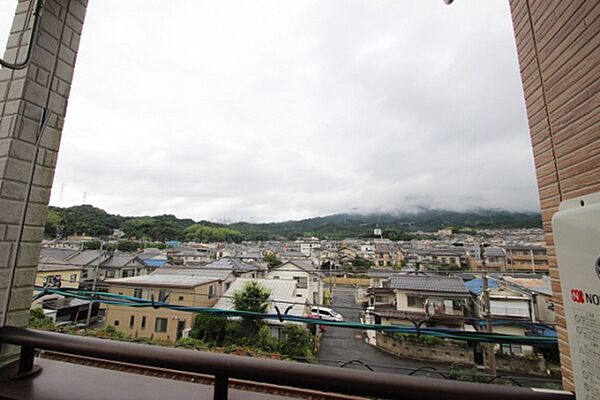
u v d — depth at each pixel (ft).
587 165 2.81
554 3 3.34
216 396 2.81
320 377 2.50
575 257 2.37
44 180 4.02
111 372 3.70
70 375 3.58
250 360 2.72
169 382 3.52
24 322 3.71
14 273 3.60
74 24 4.57
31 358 3.52
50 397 3.10
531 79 3.76
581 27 2.94
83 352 3.03
